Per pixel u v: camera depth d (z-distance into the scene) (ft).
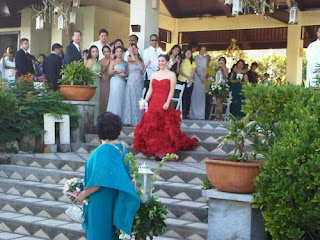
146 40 34.47
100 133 13.15
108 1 45.75
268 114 14.97
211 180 14.93
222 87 35.12
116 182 12.48
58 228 18.57
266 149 14.60
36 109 27.61
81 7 44.24
